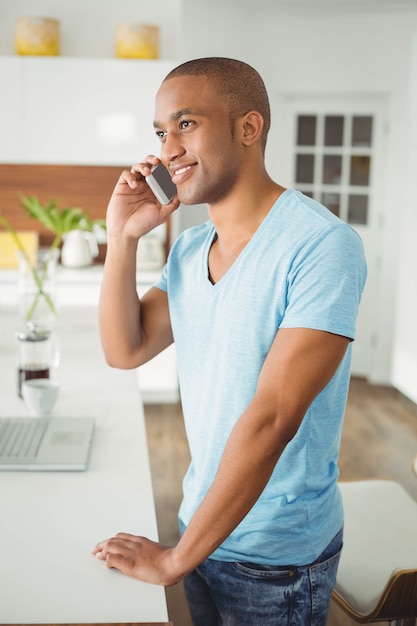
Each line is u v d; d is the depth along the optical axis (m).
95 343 3.04
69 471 1.73
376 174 6.19
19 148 5.00
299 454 1.37
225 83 1.32
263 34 6.22
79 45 5.18
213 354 1.40
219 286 1.38
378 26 5.98
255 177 1.37
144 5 5.17
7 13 5.12
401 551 1.96
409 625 1.86
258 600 1.41
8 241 5.34
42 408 2.09
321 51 6.14
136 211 1.56
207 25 6.05
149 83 5.00
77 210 3.65
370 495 2.25
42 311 2.53
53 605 1.18
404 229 5.61
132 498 1.59
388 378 6.25
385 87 6.01
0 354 2.84
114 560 1.28
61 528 1.45
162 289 1.67
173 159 1.34
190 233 1.54
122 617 1.15
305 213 1.31
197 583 1.53
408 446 4.67
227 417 1.38
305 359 1.21
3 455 1.77
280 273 1.29
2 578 1.26
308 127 6.33
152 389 5.25
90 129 5.02
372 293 6.30
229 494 1.21
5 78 4.93
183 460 4.31
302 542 1.40
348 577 1.85
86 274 5.02
